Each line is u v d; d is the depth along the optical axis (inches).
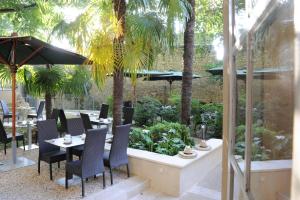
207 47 430.3
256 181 45.5
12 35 185.0
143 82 453.7
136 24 205.6
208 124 295.0
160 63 446.9
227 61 80.6
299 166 23.7
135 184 162.9
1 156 214.8
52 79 286.8
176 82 439.8
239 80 61.7
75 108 479.5
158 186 166.1
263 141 42.4
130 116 267.9
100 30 194.5
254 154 47.0
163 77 362.3
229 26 74.9
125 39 201.2
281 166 32.5
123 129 164.6
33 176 172.2
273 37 36.6
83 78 304.8
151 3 211.9
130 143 202.1
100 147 150.3
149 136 210.7
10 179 166.7
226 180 82.4
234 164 65.8
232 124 69.4
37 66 299.4
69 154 166.1
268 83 40.0
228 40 78.8
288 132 29.6
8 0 314.3
